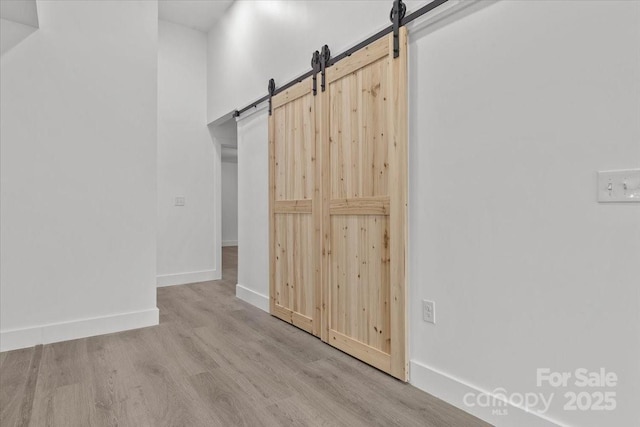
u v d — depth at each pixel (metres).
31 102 2.68
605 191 1.32
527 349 1.55
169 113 4.76
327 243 2.65
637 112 1.24
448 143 1.84
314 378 2.12
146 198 3.14
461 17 1.78
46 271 2.72
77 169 2.85
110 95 2.99
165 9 4.43
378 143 2.23
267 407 1.81
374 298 2.28
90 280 2.89
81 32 2.88
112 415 1.74
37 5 2.61
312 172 2.85
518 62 1.56
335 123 2.59
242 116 3.99
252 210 3.81
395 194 2.08
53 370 2.23
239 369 2.24
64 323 2.76
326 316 2.68
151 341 2.73
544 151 1.48
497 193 1.64
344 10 2.53
